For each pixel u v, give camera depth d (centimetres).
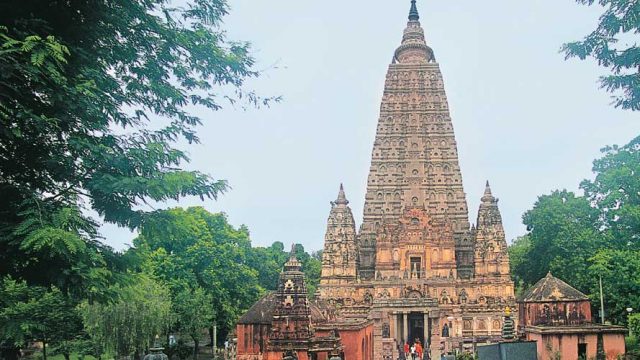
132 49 2944
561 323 7644
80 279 2647
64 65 2578
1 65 2209
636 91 3272
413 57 16700
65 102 2505
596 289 10694
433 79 16475
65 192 2698
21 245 2236
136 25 2917
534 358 4938
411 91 16412
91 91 2617
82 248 2325
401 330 13362
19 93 2331
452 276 14962
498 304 14250
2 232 2398
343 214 15662
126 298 3256
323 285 15225
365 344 8275
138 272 3525
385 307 13300
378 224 15838
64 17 2616
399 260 15225
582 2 3197
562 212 13350
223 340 13488
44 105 2530
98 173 2677
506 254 14812
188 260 11456
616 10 3111
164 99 3041
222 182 2955
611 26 3138
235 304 12456
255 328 7094
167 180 2706
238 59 3117
